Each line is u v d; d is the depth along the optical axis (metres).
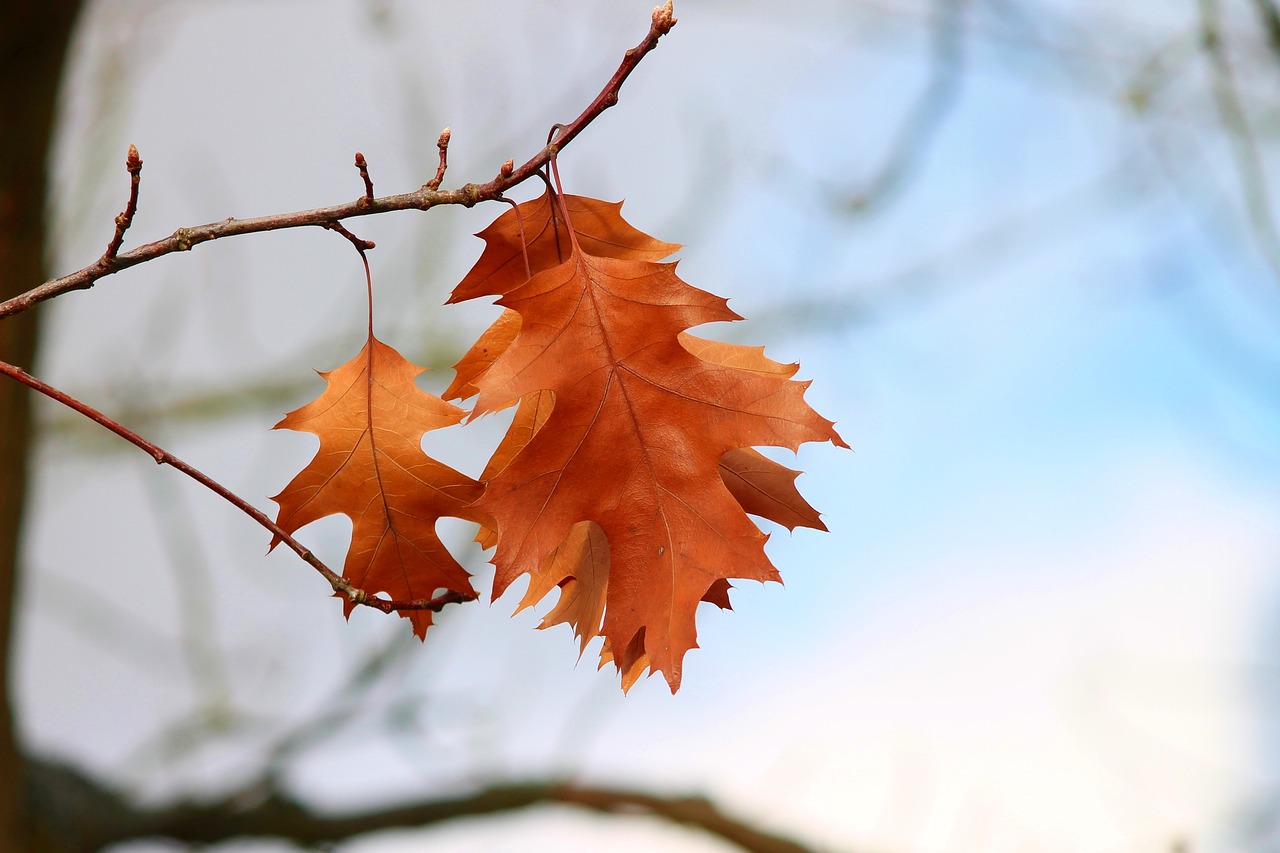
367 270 1.23
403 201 1.21
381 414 1.24
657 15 1.20
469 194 1.21
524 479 1.20
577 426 1.21
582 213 1.25
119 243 1.20
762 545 1.20
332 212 1.21
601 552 1.23
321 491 1.23
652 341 1.21
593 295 1.21
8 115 2.01
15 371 1.19
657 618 1.20
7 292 2.02
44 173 2.08
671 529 1.20
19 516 2.12
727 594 1.24
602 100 1.21
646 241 1.25
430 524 1.23
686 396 1.21
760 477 1.25
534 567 1.20
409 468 1.23
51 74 2.05
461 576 1.23
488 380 1.20
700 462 1.21
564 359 1.21
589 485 1.20
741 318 1.21
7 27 1.97
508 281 1.25
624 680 1.22
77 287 1.20
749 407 1.21
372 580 1.23
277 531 1.21
